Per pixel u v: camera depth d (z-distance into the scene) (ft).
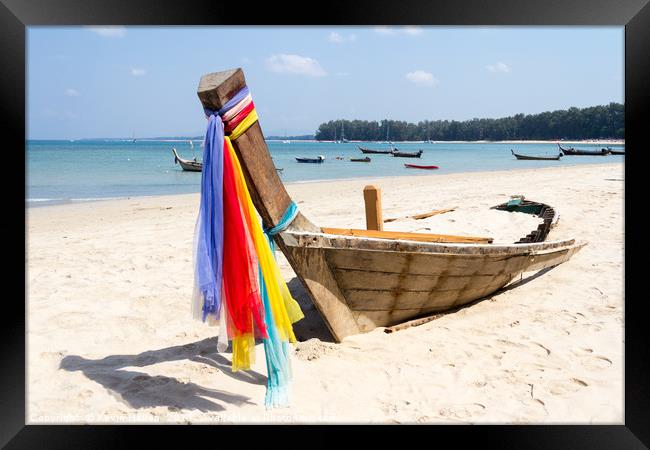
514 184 58.54
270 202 13.00
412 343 15.31
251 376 13.66
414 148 329.93
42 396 12.33
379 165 129.80
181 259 25.32
